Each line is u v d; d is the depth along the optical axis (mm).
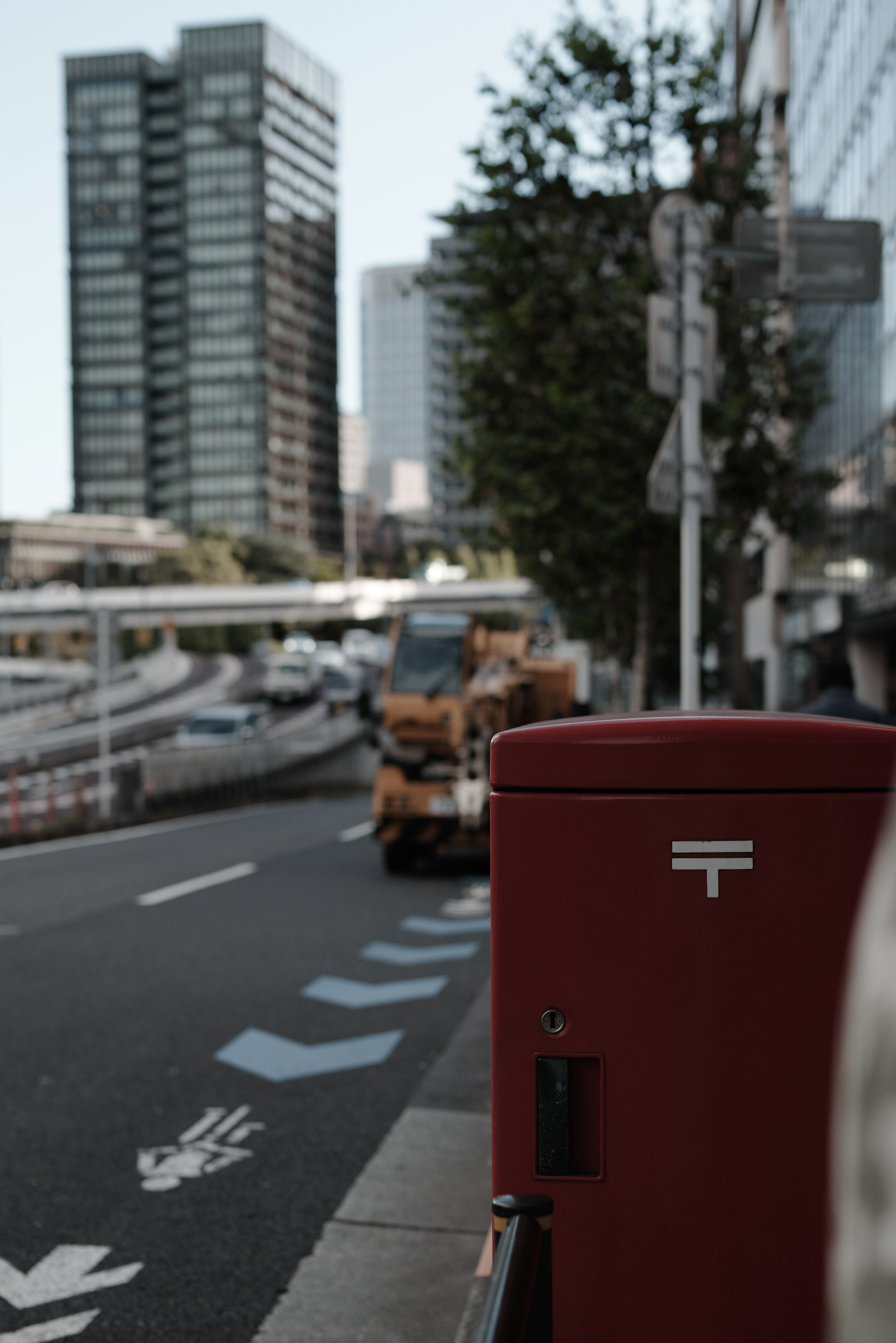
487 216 16641
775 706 40312
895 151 24984
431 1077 5996
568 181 16281
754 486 16672
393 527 145750
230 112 173875
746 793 1948
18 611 91062
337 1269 3926
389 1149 5004
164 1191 4633
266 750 34125
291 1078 6086
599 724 2004
